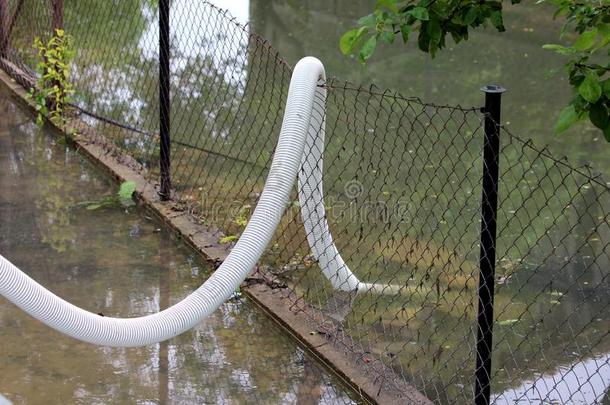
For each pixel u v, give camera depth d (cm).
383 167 905
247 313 657
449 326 631
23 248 746
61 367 583
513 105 1114
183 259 735
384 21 489
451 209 813
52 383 566
